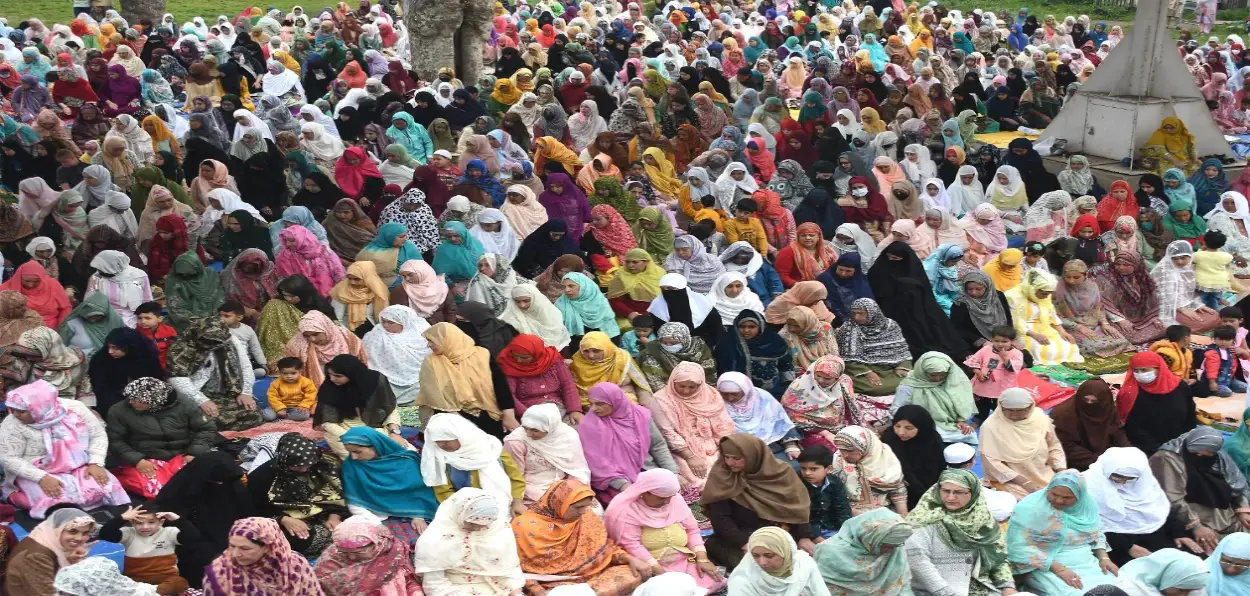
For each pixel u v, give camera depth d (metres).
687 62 22.98
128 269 9.52
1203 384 8.84
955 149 14.80
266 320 9.01
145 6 26.56
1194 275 10.80
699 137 15.62
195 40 20.72
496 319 9.22
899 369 9.23
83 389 8.34
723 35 26.14
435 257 10.46
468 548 6.27
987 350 8.88
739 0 32.12
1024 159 14.55
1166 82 15.20
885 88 19.52
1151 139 15.03
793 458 8.00
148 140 14.00
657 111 17.52
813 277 11.06
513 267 11.30
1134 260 10.69
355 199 12.97
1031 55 24.36
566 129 16.19
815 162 14.86
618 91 19.70
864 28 28.19
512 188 12.22
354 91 17.00
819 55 23.78
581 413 8.19
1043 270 10.74
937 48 26.84
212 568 5.64
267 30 25.11
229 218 10.76
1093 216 12.19
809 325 9.14
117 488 7.21
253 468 7.20
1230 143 18.02
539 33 25.34
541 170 14.56
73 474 7.12
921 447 7.50
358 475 6.89
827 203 12.77
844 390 8.36
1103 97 15.27
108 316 8.88
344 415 7.52
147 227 11.23
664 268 10.90
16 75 17.53
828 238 12.66
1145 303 10.65
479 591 6.27
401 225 10.45
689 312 9.80
